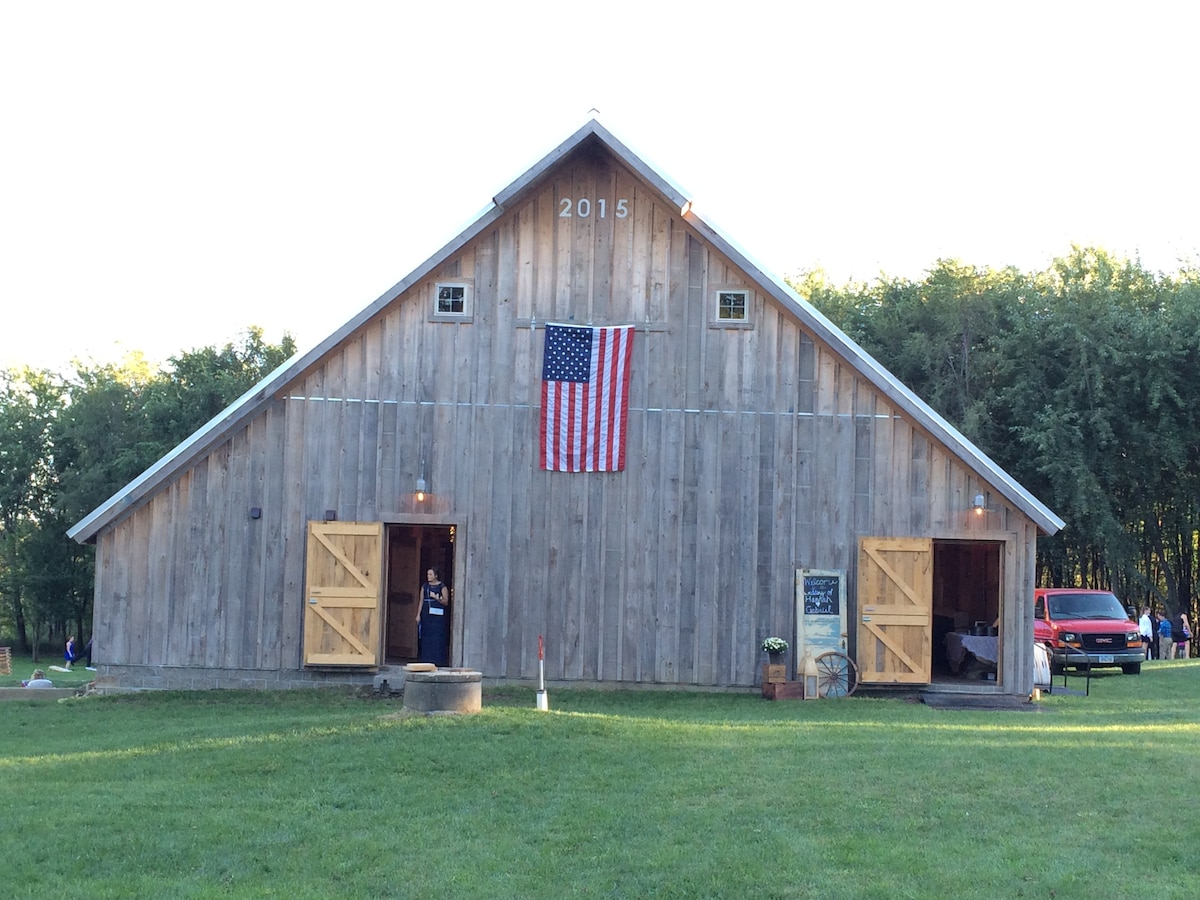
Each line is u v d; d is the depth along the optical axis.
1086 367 41.75
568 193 21.69
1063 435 40.94
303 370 21.23
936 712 19.27
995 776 12.77
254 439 21.25
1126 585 46.75
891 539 21.09
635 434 21.36
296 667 21.05
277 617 21.11
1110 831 10.64
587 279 21.55
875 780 12.59
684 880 9.41
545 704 17.14
